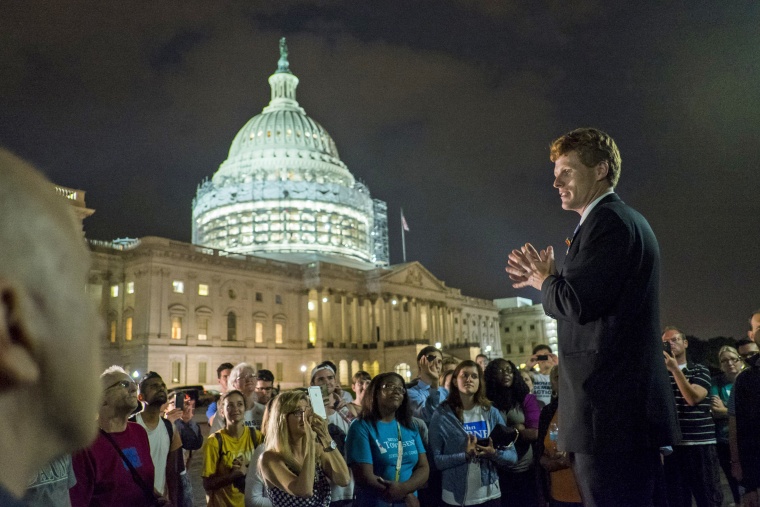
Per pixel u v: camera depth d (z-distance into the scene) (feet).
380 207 501.15
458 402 34.63
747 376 32.27
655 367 14.03
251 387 44.21
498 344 451.53
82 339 3.51
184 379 255.50
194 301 267.18
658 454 14.64
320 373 42.34
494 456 32.24
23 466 3.27
